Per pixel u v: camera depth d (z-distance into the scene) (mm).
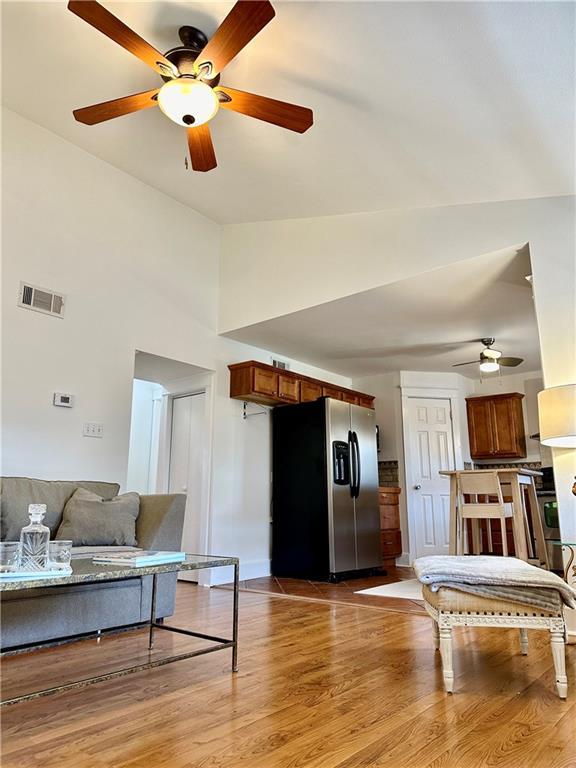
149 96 2598
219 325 5078
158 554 2193
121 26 2166
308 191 3951
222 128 3297
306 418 5312
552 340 3086
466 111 2553
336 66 2469
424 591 2342
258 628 3008
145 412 6930
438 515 6395
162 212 4668
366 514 5379
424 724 1687
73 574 1729
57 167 3885
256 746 1538
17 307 3516
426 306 4414
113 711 1811
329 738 1590
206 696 1946
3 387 3377
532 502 4855
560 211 3211
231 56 2299
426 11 1993
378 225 4070
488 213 3494
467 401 6883
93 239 4066
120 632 2918
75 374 3781
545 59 2098
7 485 2893
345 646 2625
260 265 4859
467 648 2580
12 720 1737
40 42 2852
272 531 5367
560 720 1713
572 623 2762
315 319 4703
